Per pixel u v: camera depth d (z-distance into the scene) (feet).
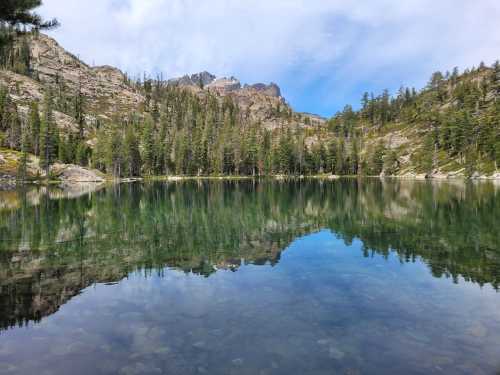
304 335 28.19
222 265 51.26
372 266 49.80
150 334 28.55
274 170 459.32
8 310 34.27
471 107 488.44
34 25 68.44
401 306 34.47
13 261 54.19
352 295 37.76
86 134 528.22
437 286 40.65
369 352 25.46
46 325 30.58
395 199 151.33
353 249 60.95
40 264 52.37
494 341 27.09
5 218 102.37
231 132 513.04
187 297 37.52
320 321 30.96
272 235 75.51
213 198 169.68
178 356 24.91
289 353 25.31
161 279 44.39
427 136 427.33
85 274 46.93
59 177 348.59
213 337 27.91
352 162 479.82
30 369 23.36
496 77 545.85
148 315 32.63
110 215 109.70
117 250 61.72
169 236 75.10
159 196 182.39
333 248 62.03
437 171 383.65
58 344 26.96
